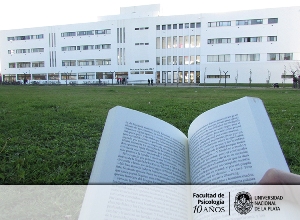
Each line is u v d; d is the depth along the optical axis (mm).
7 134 4285
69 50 53062
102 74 51719
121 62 50406
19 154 3266
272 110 7184
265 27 42469
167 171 1546
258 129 1594
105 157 1494
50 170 2744
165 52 48250
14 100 10367
